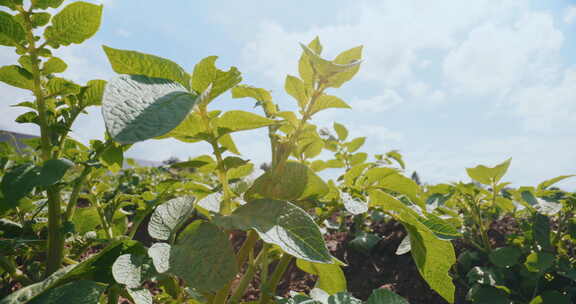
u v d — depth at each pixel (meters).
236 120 0.98
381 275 2.96
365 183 1.34
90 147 1.62
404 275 2.87
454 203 3.08
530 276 2.29
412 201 1.41
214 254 0.82
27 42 1.20
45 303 0.70
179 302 1.40
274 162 1.18
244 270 2.91
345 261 3.30
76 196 1.37
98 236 1.75
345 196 1.20
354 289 2.82
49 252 1.29
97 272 0.94
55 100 1.41
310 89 1.11
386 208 1.30
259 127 1.00
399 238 3.43
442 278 1.22
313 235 0.79
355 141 2.99
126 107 0.59
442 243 1.19
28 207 1.49
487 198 2.78
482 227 2.77
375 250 3.37
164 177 4.01
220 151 1.04
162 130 0.57
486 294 2.28
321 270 1.50
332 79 1.03
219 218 0.89
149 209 1.65
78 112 1.39
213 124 1.00
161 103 0.65
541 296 2.07
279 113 1.14
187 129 0.97
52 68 1.30
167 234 0.95
